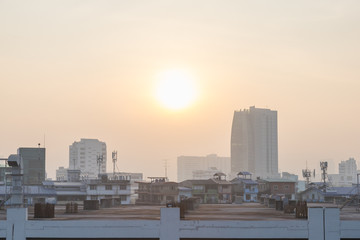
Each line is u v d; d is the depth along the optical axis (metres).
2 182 117.81
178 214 38.81
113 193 131.25
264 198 96.81
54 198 120.56
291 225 38.69
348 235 38.59
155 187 141.12
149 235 38.91
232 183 153.50
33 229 39.25
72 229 39.16
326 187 135.75
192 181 146.50
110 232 39.03
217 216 55.12
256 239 38.62
